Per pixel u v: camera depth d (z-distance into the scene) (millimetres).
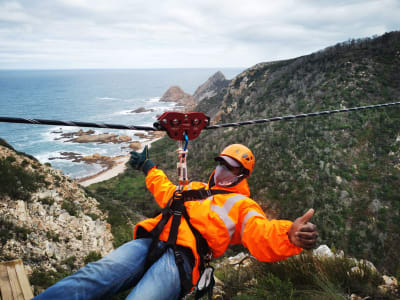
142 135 145250
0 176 14875
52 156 112750
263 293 3957
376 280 4199
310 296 3752
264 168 57469
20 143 135000
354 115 62906
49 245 12781
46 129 168375
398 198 43844
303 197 47656
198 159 81938
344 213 43312
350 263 4707
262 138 68250
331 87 75500
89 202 20359
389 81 71562
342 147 55688
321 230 41562
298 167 53625
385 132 56906
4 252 10867
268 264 4801
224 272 5180
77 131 157750
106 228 18234
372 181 47969
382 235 38719
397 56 78125
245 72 130375
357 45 89875
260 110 88500
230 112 107562
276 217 47062
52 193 17188
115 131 153500
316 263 4648
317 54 97500
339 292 3854
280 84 96250
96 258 10773
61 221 15258
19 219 13344
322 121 63469
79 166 101188
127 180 84500
